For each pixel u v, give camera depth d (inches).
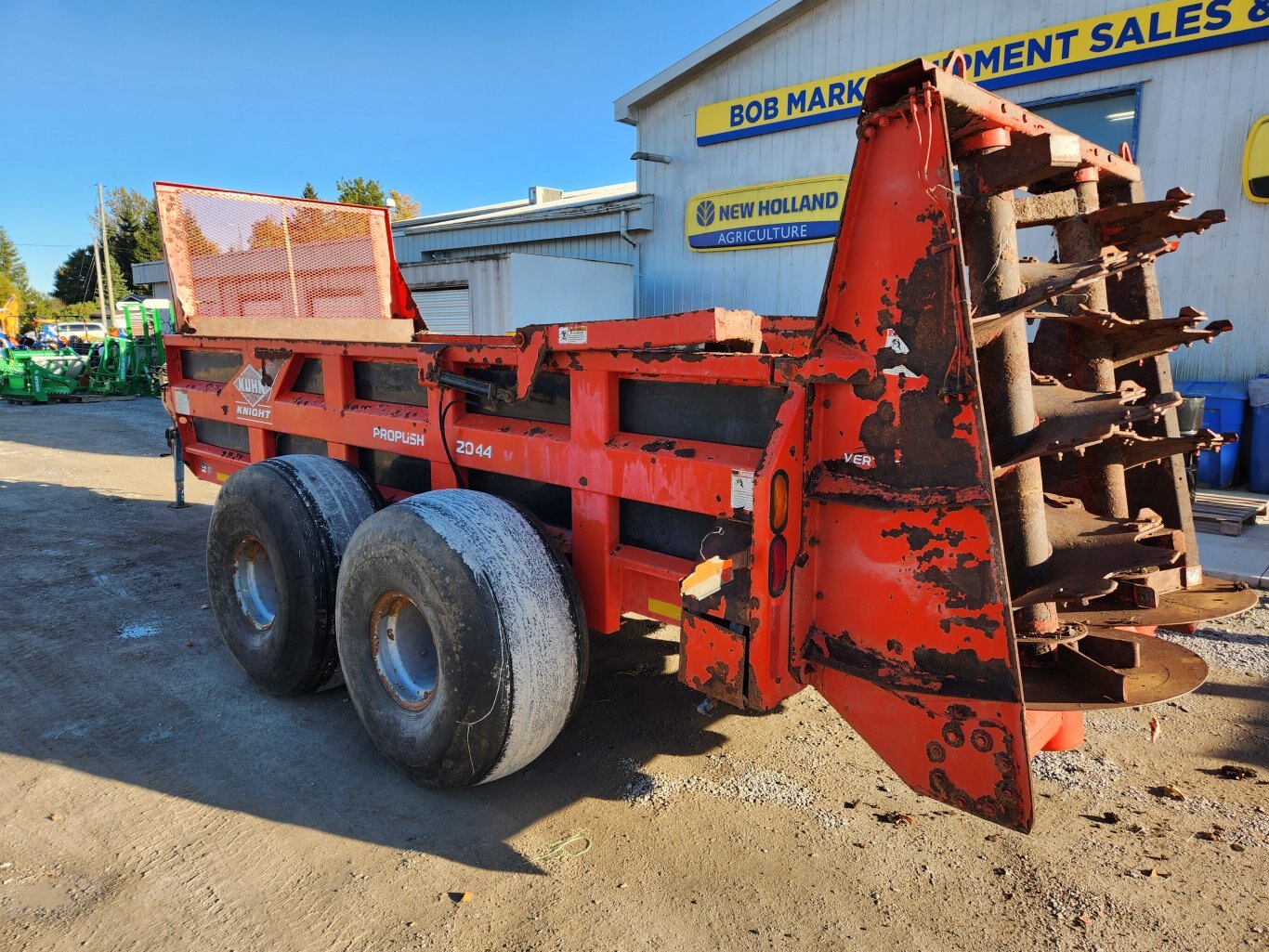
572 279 562.6
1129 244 126.0
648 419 111.0
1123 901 97.7
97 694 151.7
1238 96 336.2
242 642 151.6
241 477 147.3
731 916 95.4
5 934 90.7
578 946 90.2
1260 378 313.6
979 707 81.4
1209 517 264.7
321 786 122.1
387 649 122.0
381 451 157.4
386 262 264.7
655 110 545.3
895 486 85.8
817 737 138.3
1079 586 88.5
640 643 178.4
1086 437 82.4
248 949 89.3
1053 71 380.8
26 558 239.5
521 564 108.3
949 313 79.4
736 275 523.8
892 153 82.7
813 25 460.1
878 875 102.7
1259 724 141.7
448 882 100.8
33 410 682.2
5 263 3097.9
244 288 229.3
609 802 118.6
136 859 104.4
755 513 90.3
